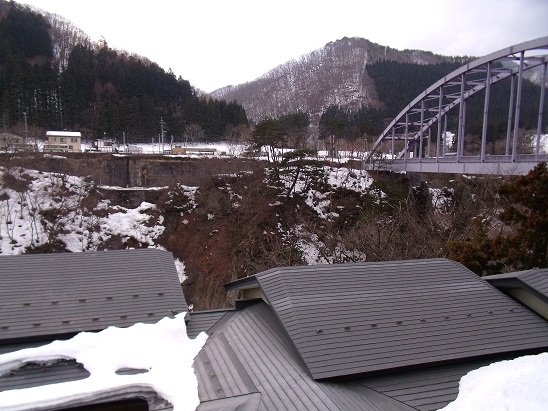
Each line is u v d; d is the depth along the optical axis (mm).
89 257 12336
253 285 12305
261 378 7637
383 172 47406
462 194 35688
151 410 6711
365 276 11469
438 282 11430
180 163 45156
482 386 7418
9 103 61344
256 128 47750
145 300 10656
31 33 85125
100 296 10555
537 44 28609
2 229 32406
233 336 10078
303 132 59938
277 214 39125
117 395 7215
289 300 9938
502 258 17719
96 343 8836
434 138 80625
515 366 8102
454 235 24219
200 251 36406
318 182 42125
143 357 8625
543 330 9523
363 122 80812
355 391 7422
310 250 33031
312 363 7777
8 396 6879
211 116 79562
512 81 36156
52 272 11312
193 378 7715
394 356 8156
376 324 9156
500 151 55938
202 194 40562
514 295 11258
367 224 27250
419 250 23781
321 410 6332
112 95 74625
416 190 40906
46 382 7906
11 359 8141
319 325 8953
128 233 36156
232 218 38594
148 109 73812
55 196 36156
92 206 36812
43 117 65688
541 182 17328
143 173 44344
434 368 8320
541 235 17094
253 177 42375
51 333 9055
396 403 7121
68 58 86000
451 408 6898
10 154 39000
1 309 9547
